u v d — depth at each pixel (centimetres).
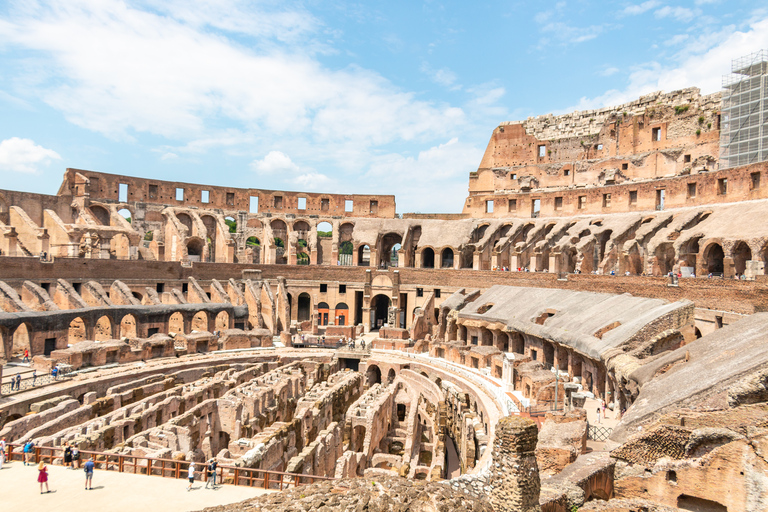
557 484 2095
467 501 1959
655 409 2564
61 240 7131
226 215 9438
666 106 7706
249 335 7081
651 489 2223
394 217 9956
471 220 9194
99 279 6788
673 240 5841
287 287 8781
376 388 5347
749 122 6125
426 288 8512
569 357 4769
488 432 3919
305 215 9862
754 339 2956
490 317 6366
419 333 7744
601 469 2259
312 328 8388
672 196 6550
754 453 1970
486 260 8562
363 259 10525
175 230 8350
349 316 8912
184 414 3822
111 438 3466
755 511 1938
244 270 8325
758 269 4450
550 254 7250
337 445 3922
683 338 3909
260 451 3183
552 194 8331
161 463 3009
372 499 1981
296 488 2206
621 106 8381
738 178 5569
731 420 2245
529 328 5466
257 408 4484
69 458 2697
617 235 6575
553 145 9156
